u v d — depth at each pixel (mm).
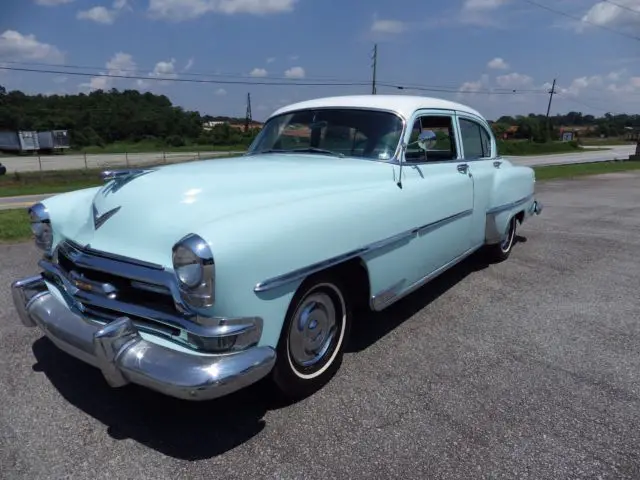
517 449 2551
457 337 3881
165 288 2465
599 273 5609
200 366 2338
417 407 2914
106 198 2955
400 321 4195
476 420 2791
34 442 2594
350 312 3293
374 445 2576
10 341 3719
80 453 2512
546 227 8219
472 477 2355
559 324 4156
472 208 4742
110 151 65375
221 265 2322
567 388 3139
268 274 2520
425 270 4074
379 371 3334
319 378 3088
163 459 2473
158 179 2922
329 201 3018
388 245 3451
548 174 19594
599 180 17312
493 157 5484
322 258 2848
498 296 4828
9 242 6805
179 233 2555
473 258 6129
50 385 3145
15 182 26344
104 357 2467
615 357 3568
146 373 2377
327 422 2771
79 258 2779
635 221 8789
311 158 3812
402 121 3883
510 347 3715
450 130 4562
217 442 2605
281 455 2504
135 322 2625
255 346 2543
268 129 4492
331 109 4152
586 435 2670
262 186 2988
